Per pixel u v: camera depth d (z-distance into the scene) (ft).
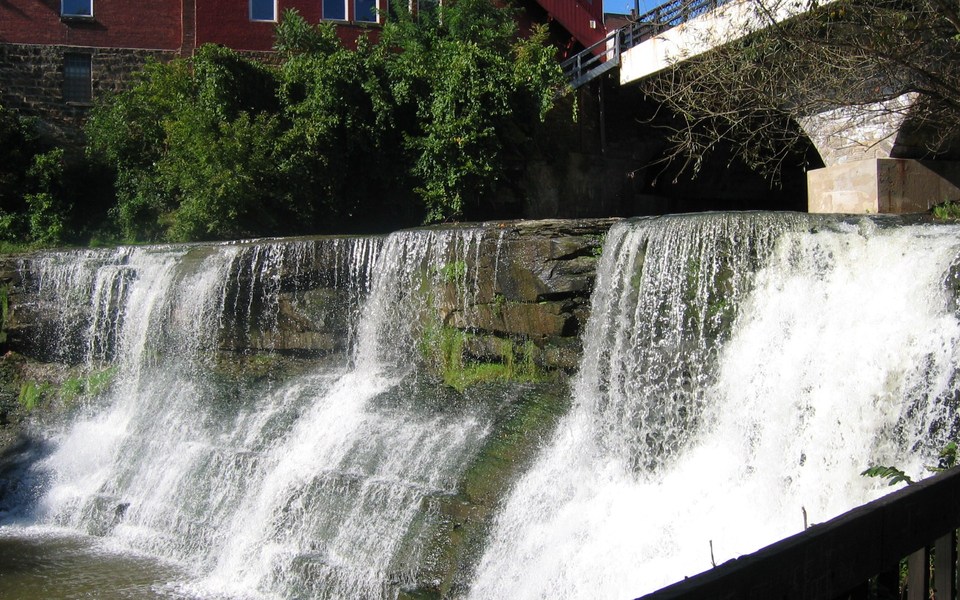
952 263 25.20
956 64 36.76
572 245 36.83
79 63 81.00
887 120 42.24
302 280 46.47
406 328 42.22
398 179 70.54
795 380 27.53
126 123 74.38
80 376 53.88
